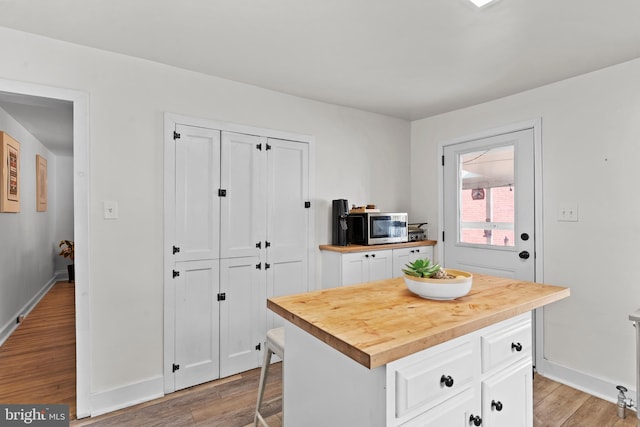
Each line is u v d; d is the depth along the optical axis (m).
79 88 2.05
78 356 2.04
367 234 3.05
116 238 2.15
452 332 1.09
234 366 2.60
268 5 1.67
